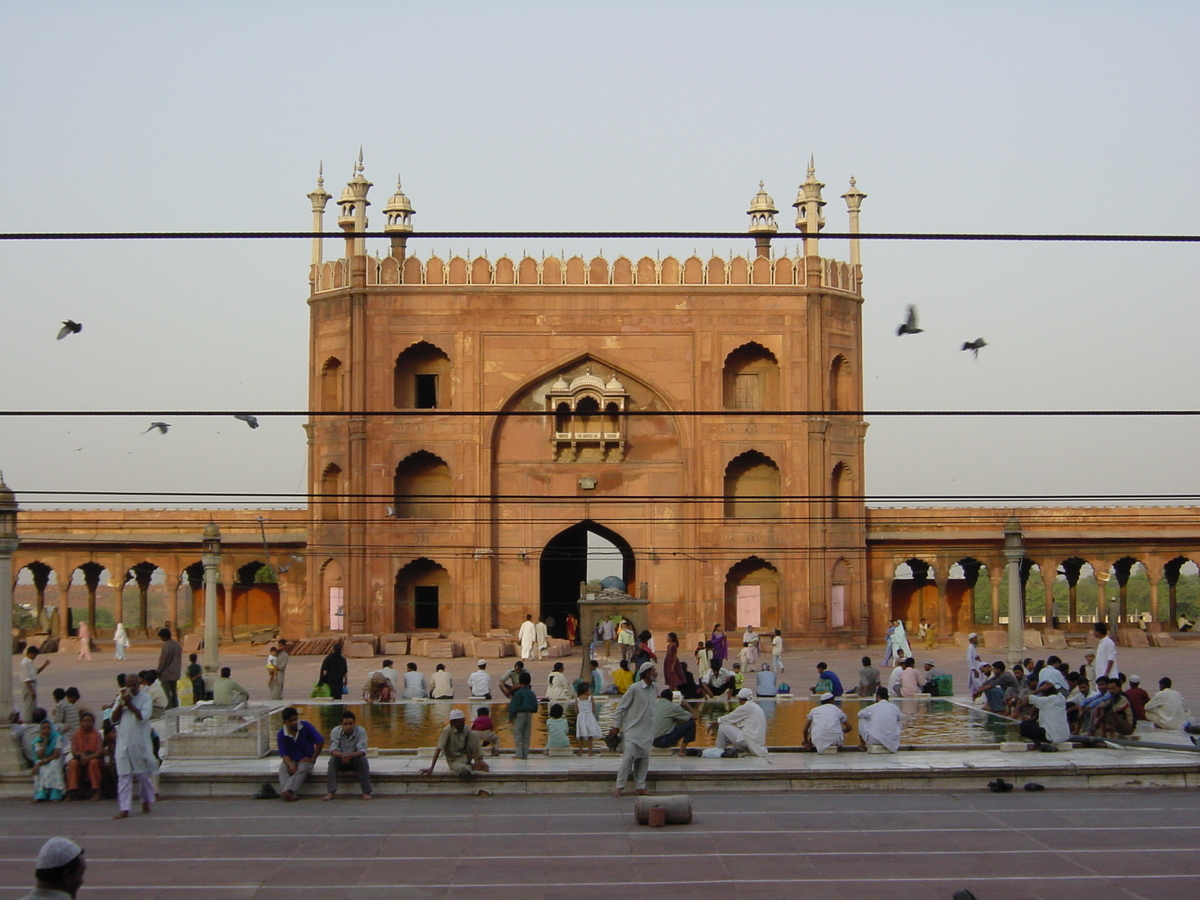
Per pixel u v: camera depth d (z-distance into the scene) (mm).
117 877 9094
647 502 28531
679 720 13117
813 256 28875
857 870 9180
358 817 10953
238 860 9531
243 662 26438
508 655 26969
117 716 11203
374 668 25016
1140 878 8945
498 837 10180
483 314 28500
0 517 12211
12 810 11312
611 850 9750
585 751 13180
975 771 11977
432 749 13094
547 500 28641
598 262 28703
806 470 28734
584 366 28766
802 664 25344
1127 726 13758
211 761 12555
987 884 8820
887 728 12930
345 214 29000
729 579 29141
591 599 20797
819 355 28766
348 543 28469
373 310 28578
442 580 29172
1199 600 67812
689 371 28609
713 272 28781
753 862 9398
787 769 12016
